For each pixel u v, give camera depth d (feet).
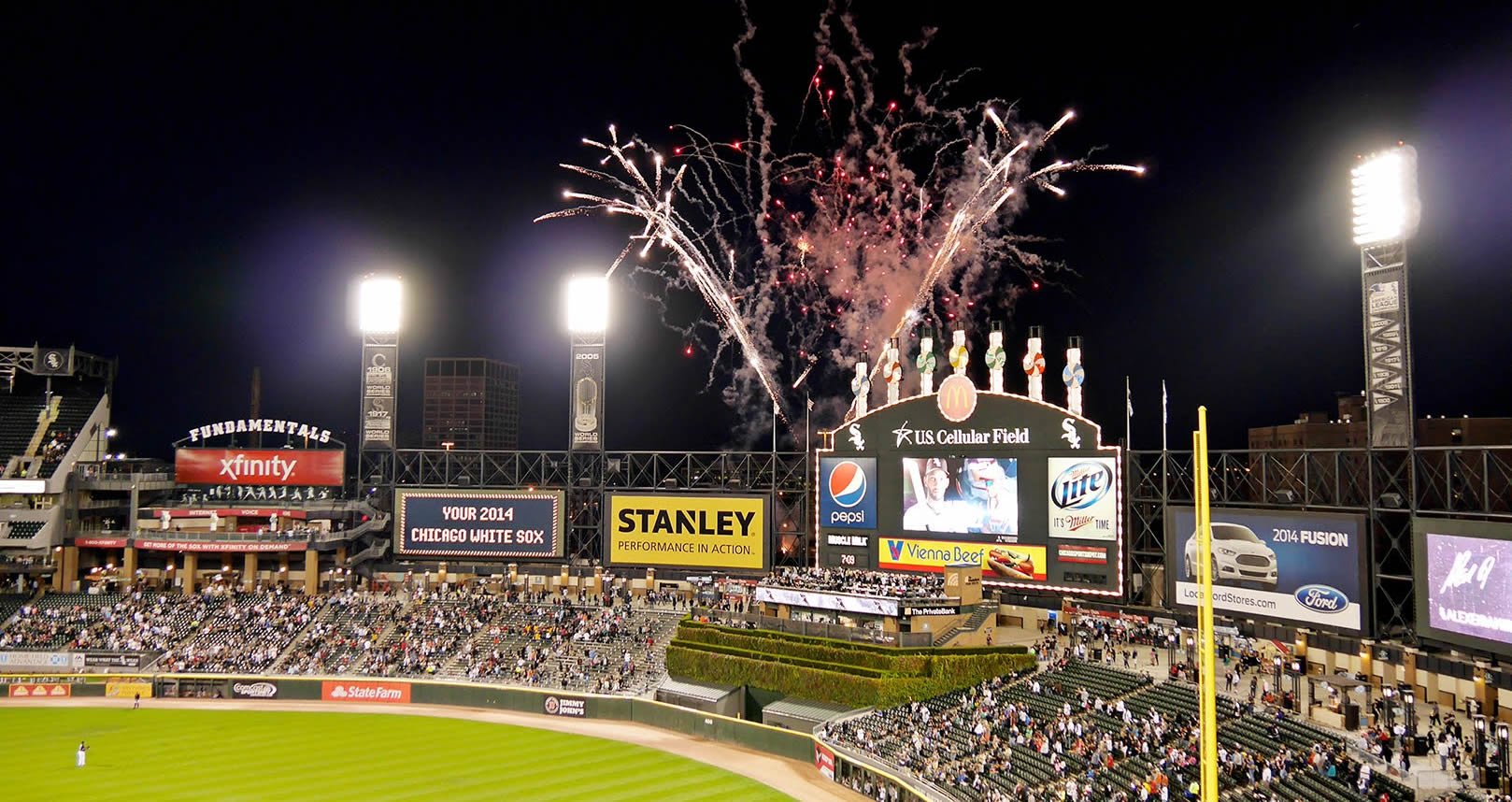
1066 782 166.71
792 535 324.39
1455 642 183.01
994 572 274.57
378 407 350.23
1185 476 260.01
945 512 282.97
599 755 229.66
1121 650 239.91
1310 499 248.73
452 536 340.18
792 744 228.22
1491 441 261.24
